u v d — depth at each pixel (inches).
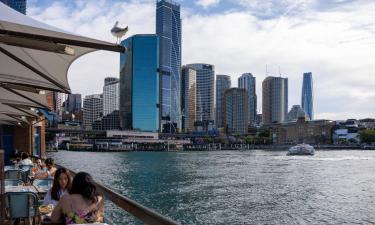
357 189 2151.8
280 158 6402.6
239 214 1320.1
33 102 418.3
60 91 305.9
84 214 206.1
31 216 307.7
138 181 2343.8
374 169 3850.9
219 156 7406.5
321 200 1712.6
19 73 276.2
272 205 1526.8
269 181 2490.2
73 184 212.5
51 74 259.0
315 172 3385.8
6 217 304.0
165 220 145.3
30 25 166.1
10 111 579.5
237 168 3816.4
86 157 6643.7
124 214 807.1
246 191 1940.2
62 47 185.5
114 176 2719.0
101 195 215.0
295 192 1966.0
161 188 1978.3
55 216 210.4
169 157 6904.5
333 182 2529.5
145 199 1592.0
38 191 389.1
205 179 2554.1
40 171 509.4
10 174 540.1
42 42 181.8
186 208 1397.6
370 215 1368.1
